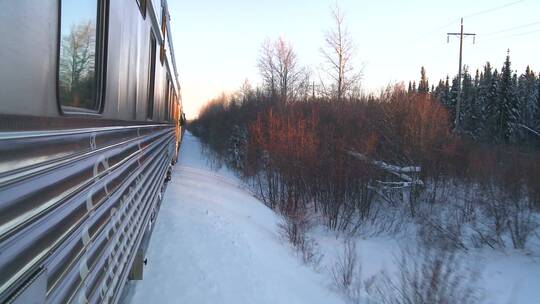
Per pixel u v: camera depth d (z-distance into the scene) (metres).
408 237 12.48
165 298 4.93
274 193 15.71
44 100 1.98
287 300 5.81
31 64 1.82
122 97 3.72
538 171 13.58
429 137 16.92
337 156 14.52
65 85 2.35
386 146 17.42
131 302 4.70
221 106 49.31
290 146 14.78
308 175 14.34
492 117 45.66
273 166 15.46
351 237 12.36
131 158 3.93
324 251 10.12
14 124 1.44
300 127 15.71
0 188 1.32
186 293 5.14
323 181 14.02
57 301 1.76
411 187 15.43
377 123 18.17
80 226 2.13
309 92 35.16
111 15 3.22
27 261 1.49
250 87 42.59
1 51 1.55
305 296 6.27
